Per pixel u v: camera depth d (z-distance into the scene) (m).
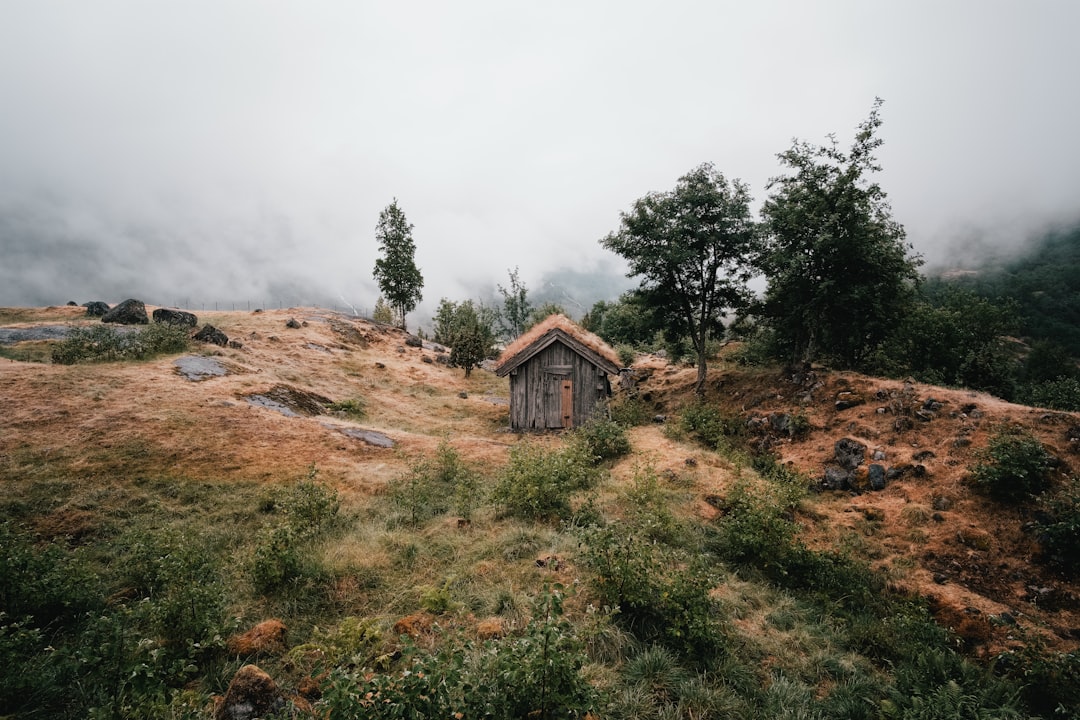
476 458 13.16
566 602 6.46
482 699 3.58
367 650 5.26
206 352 19.36
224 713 4.10
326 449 12.46
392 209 45.34
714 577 6.44
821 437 13.18
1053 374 41.25
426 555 7.62
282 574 6.54
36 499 8.38
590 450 12.80
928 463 10.68
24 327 20.83
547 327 19.00
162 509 8.73
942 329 17.73
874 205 14.12
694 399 18.34
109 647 4.38
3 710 4.11
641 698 4.87
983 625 6.81
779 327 17.08
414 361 31.14
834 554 8.42
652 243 17.67
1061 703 5.28
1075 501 8.15
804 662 5.97
